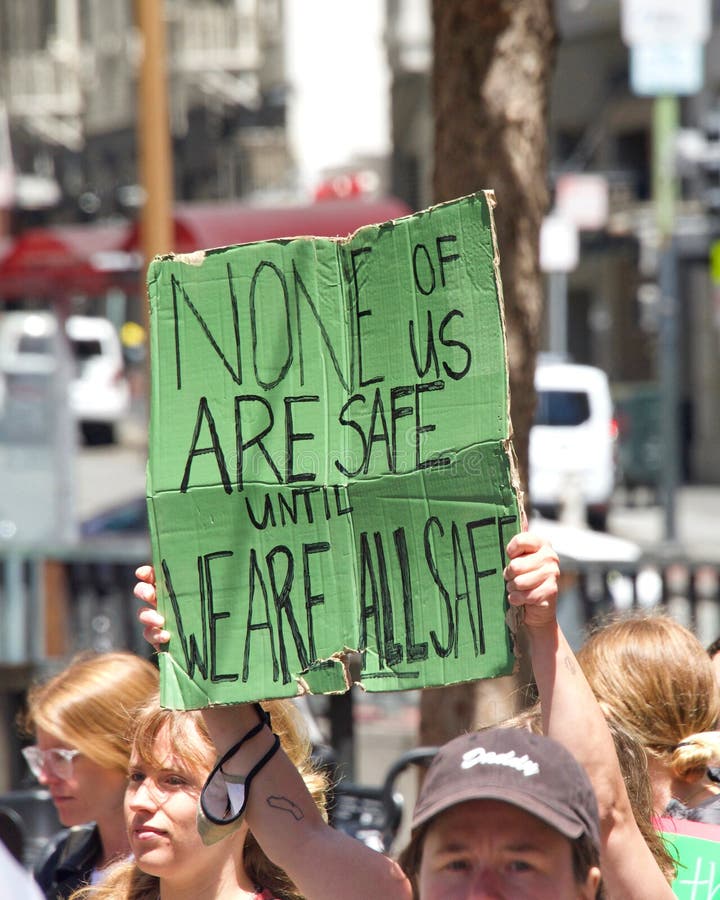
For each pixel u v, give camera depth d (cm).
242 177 9981
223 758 738
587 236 6588
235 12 9831
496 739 602
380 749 2292
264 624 715
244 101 9894
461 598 678
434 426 689
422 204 8231
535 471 5338
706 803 876
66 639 2314
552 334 6550
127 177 11031
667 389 4628
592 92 8394
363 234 713
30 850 1373
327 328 721
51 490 3581
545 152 1381
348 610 703
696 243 4712
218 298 736
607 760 659
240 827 766
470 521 676
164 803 820
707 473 7512
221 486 726
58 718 1040
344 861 723
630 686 898
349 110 9156
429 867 600
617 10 8075
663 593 2138
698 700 901
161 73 2527
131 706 1041
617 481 5569
